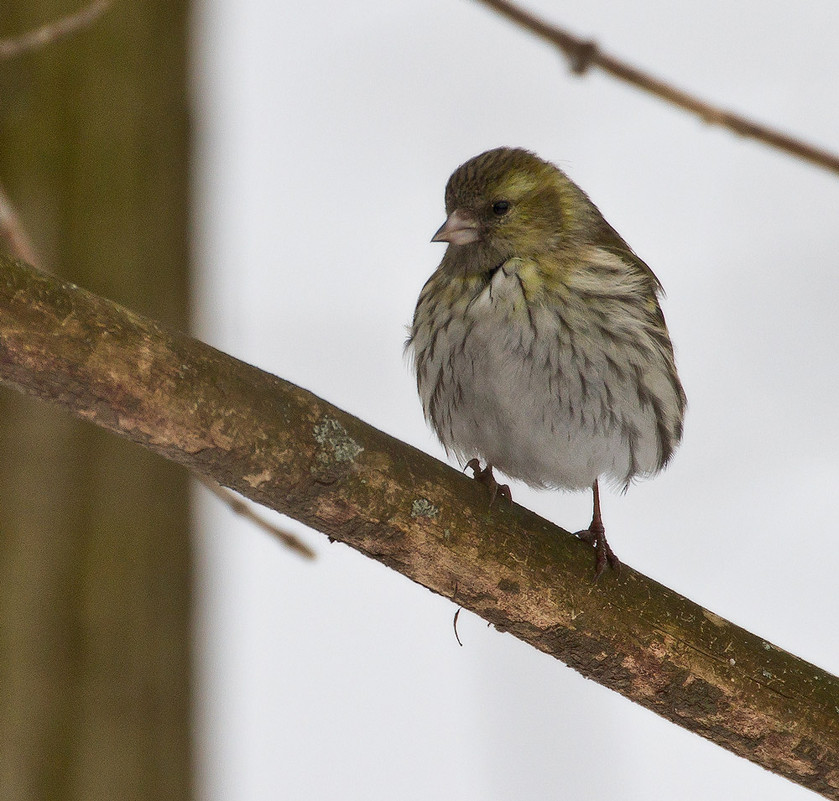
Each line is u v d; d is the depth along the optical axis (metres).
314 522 7.87
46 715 10.54
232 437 7.40
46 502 10.70
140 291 11.22
